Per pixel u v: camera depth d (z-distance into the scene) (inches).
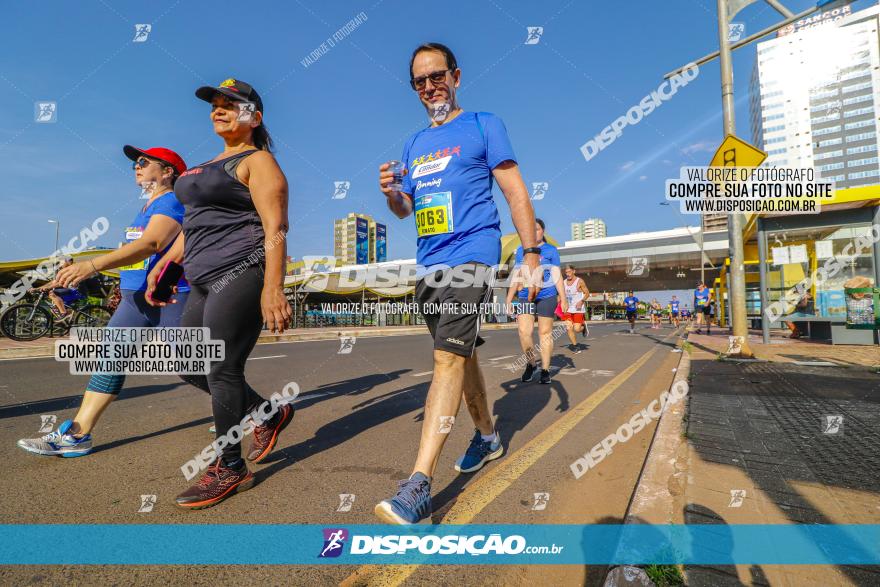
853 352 268.7
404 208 93.9
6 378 227.8
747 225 411.5
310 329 835.4
